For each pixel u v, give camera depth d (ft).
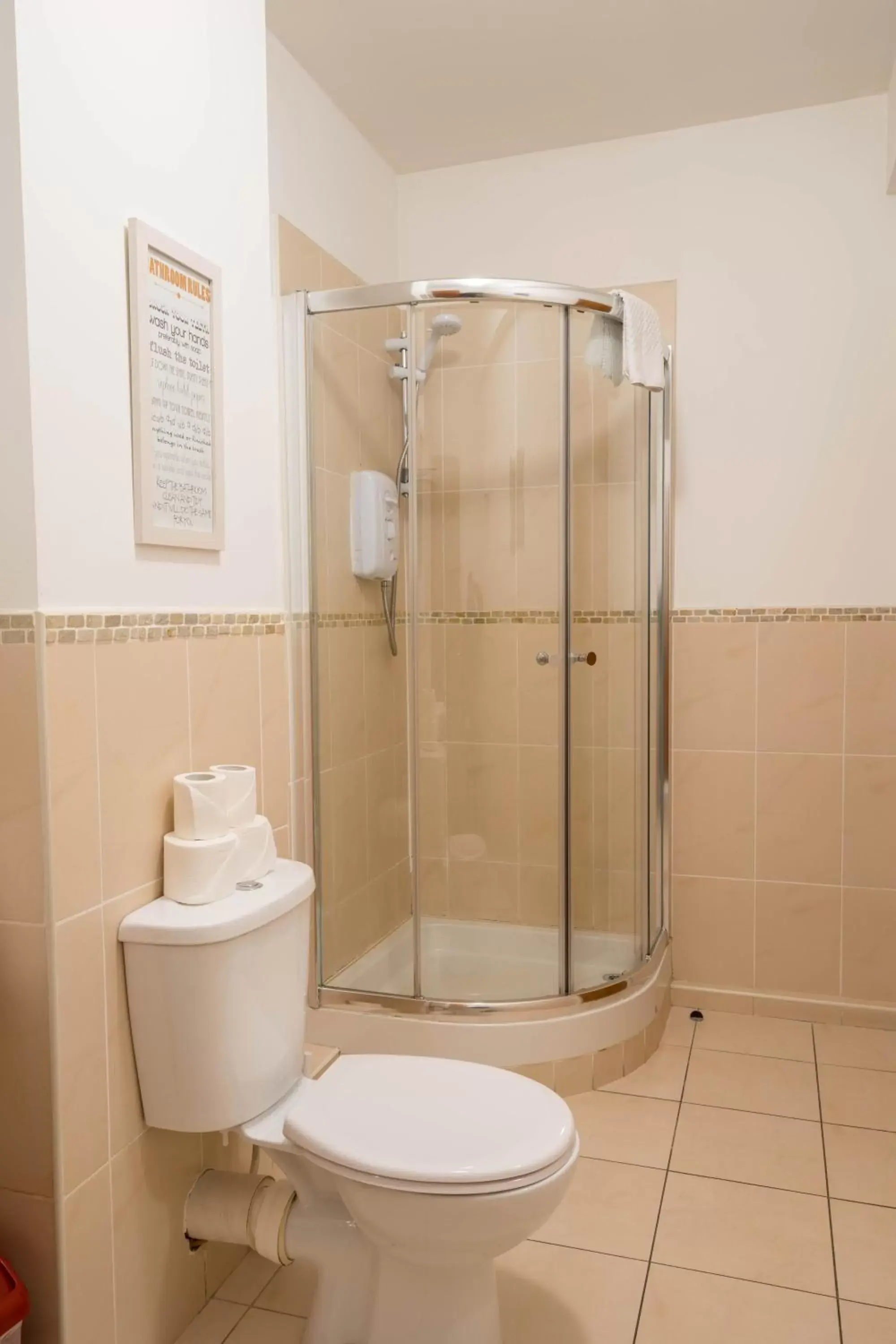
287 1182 5.34
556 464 7.94
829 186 8.59
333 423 7.86
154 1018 4.68
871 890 8.89
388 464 8.15
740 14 7.20
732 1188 6.40
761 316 8.82
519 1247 5.84
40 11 4.08
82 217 4.36
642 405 8.39
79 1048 4.37
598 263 9.22
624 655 8.36
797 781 9.01
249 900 4.94
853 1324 5.17
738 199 8.82
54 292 4.17
